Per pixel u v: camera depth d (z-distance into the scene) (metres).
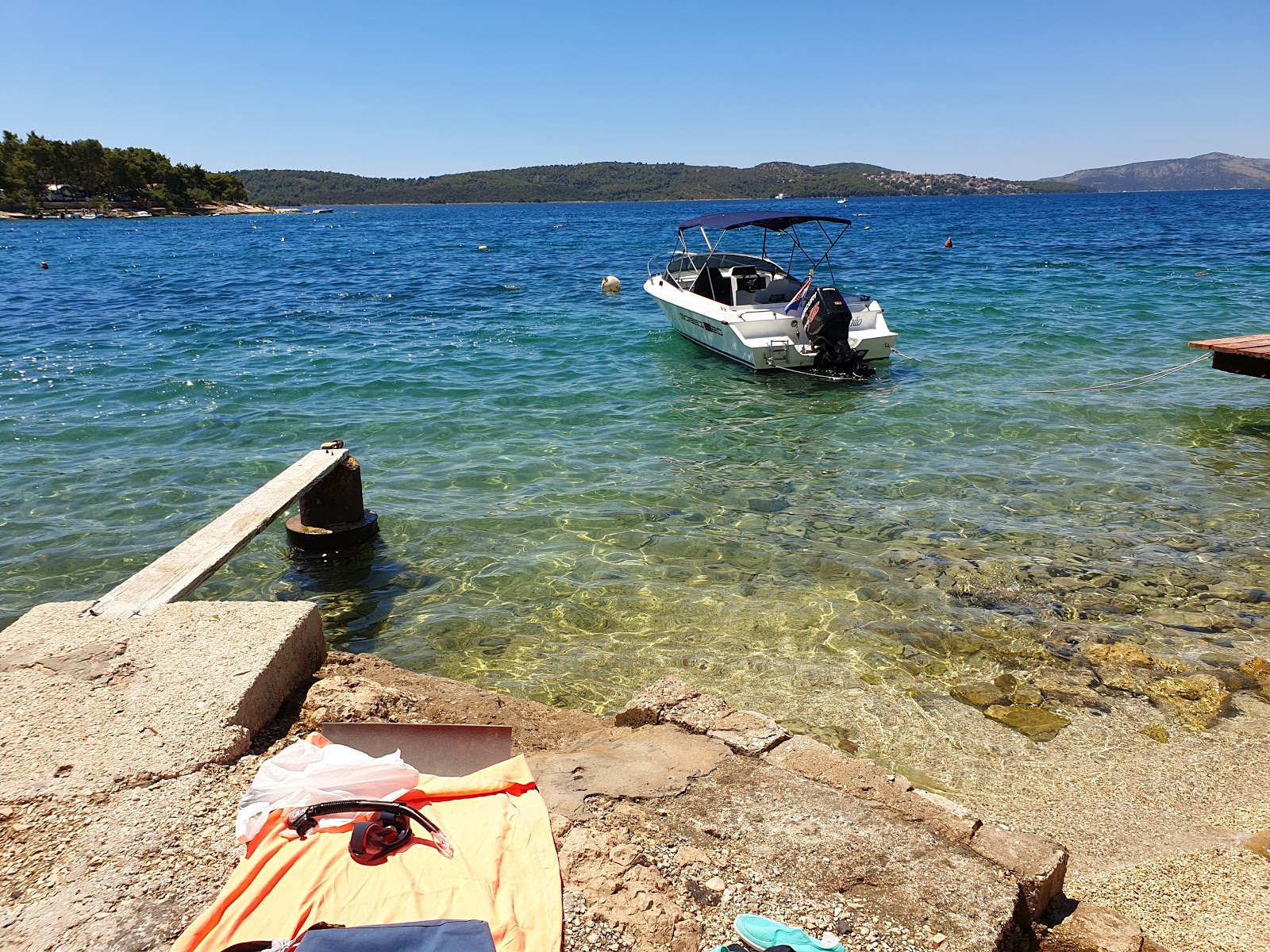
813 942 2.41
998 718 4.72
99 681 3.51
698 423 11.00
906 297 21.02
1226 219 60.44
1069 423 10.53
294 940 2.22
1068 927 2.90
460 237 59.06
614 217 117.25
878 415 11.16
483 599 6.29
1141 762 4.32
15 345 15.88
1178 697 4.88
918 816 3.09
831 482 8.67
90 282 28.02
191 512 7.88
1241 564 6.58
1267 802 4.00
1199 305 18.69
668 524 7.60
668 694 3.96
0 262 37.47
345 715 3.66
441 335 17.31
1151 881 3.45
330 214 166.38
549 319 19.33
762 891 2.67
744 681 5.11
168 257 40.66
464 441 10.20
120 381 12.93
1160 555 6.76
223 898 2.38
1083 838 3.76
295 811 2.73
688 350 15.73
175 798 2.93
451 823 2.77
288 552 7.13
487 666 5.39
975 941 2.50
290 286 26.61
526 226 80.25
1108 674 5.14
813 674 5.19
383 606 6.20
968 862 2.85
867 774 3.31
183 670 3.57
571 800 3.14
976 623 5.75
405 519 7.77
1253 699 4.86
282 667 3.77
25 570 6.68
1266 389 11.94
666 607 6.09
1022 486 8.40
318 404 11.78
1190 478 8.53
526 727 4.03
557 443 10.12
